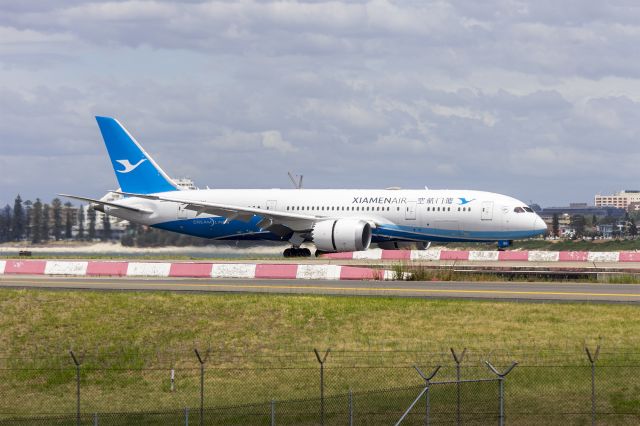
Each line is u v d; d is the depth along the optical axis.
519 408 82.81
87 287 144.25
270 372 95.38
